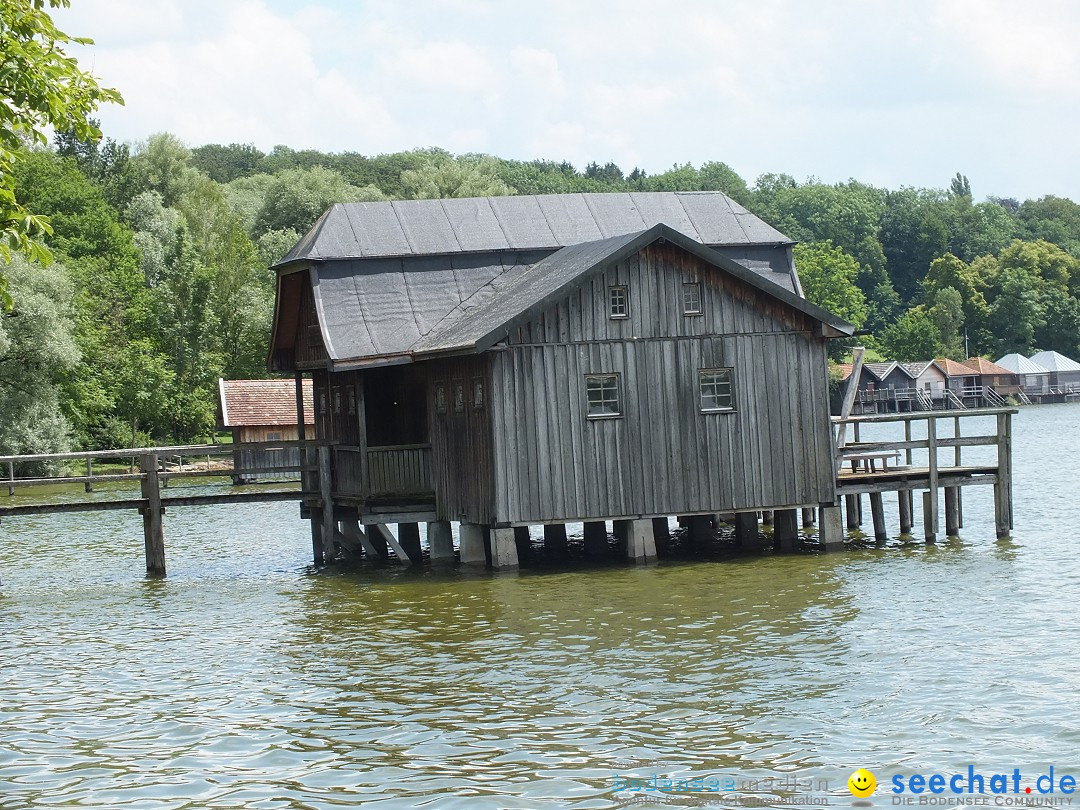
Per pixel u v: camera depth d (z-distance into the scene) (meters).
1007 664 18.23
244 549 36.50
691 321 27.83
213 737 16.11
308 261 31.67
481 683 18.25
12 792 14.20
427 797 13.62
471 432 28.02
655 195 36.81
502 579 27.16
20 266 61.69
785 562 28.09
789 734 15.34
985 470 30.97
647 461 27.59
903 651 19.23
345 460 31.30
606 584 25.97
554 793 13.61
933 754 14.52
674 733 15.51
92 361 76.88
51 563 34.72
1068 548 29.48
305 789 14.03
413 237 33.16
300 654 20.81
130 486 63.97
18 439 62.88
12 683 19.52
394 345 30.66
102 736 16.33
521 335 27.03
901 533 32.81
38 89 15.14
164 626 23.97
